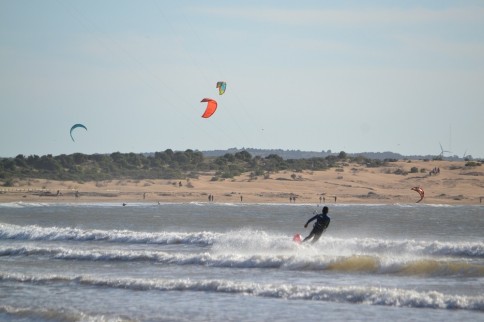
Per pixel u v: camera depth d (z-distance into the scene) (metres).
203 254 81.94
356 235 128.00
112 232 108.19
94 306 60.12
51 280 71.31
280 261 77.00
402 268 72.44
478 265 70.81
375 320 53.28
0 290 67.56
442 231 140.00
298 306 58.19
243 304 59.25
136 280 68.31
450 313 54.84
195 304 59.75
